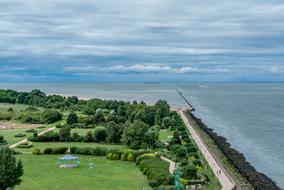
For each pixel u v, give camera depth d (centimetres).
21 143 19725
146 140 18375
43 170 14488
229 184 12775
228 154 18125
